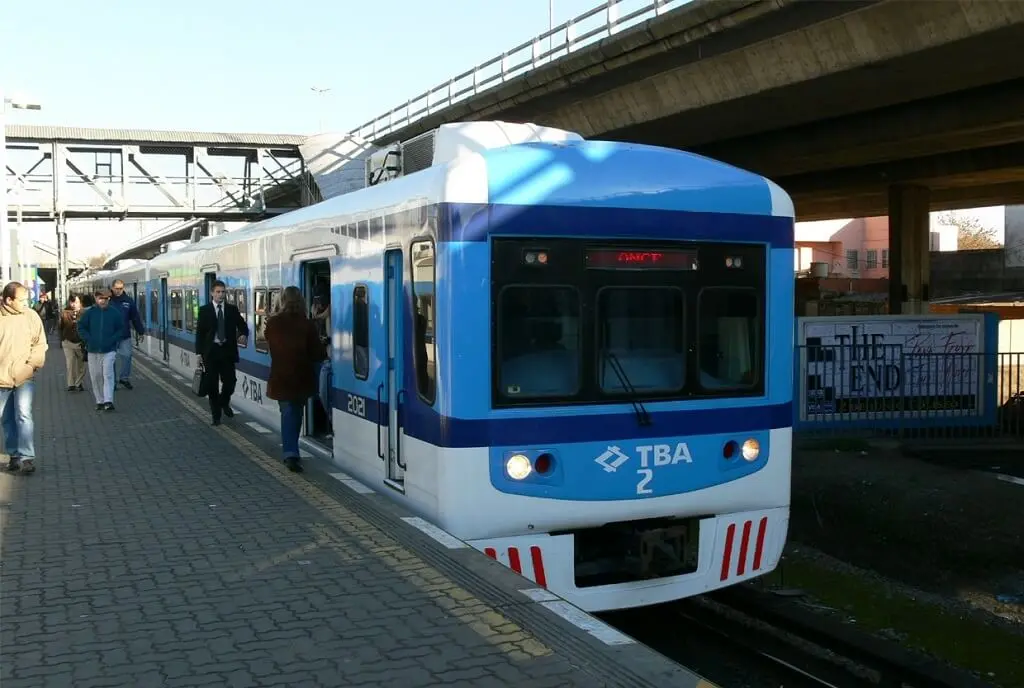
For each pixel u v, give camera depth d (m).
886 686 5.73
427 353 5.76
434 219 5.51
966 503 8.59
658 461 5.86
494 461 5.45
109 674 4.03
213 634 4.48
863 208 37.88
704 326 6.01
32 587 5.20
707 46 18.08
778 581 7.47
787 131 22.42
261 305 10.94
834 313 30.06
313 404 9.49
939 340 12.89
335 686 3.89
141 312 26.02
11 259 38.72
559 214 5.57
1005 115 17.64
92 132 47.75
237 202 50.31
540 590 5.00
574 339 5.65
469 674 4.00
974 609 6.73
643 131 22.38
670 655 6.38
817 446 11.49
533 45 23.64
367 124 38.09
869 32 14.98
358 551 5.75
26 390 8.35
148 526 6.50
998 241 75.88
